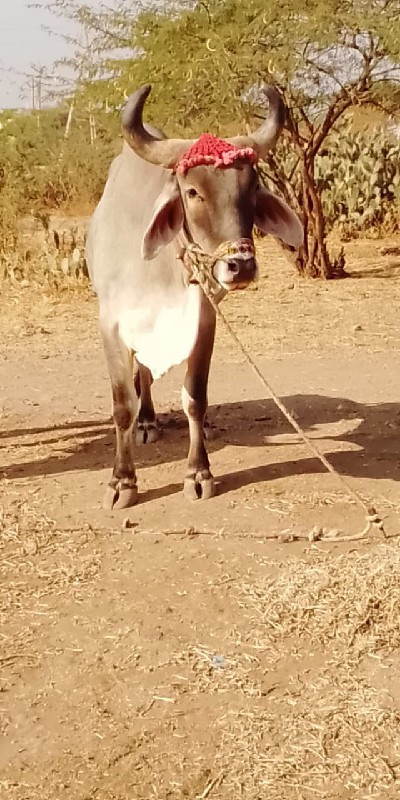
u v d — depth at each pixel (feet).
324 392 25.68
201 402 18.28
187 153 14.97
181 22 38.04
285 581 14.85
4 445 21.93
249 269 14.58
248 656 13.15
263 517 17.53
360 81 39.83
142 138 15.55
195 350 17.76
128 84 39.47
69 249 43.57
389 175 55.06
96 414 24.18
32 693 12.53
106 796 10.68
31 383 27.14
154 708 12.16
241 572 15.43
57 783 10.89
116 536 16.90
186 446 21.48
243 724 11.78
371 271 44.42
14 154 51.70
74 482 19.54
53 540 16.78
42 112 58.03
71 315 35.81
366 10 37.55
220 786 10.77
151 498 18.57
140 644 13.50
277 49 37.22
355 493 16.57
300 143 41.47
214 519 17.48
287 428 22.71
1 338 32.53
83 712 12.13
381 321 34.04
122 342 17.67
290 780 10.82
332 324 33.65
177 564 15.78
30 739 11.65
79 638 13.69
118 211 17.39
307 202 42.06
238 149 14.85
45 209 56.75
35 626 14.02
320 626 13.69
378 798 10.53
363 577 14.58
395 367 28.22
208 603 14.51
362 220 54.39
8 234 43.70
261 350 30.27
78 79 42.22
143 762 11.19
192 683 12.62
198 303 16.24
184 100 38.93
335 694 12.31
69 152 57.57
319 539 16.55
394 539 16.40
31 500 18.57
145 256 15.44
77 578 15.38
